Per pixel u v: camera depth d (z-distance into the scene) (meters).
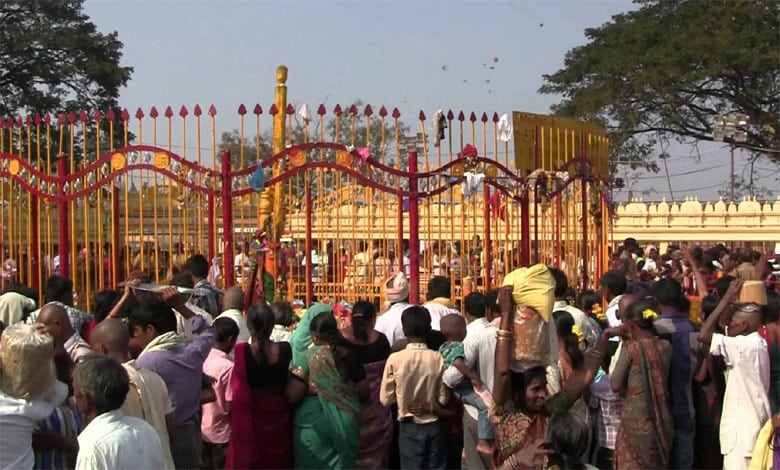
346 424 7.37
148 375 6.28
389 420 8.22
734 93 34.41
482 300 8.80
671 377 8.22
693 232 25.62
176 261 13.84
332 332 7.51
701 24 34.72
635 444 7.51
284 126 12.18
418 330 8.00
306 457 7.32
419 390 7.91
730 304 8.58
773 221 25.06
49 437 5.83
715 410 8.66
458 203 15.98
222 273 13.16
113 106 32.22
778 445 7.42
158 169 12.05
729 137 32.69
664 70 33.31
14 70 31.53
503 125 12.77
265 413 7.23
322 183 13.91
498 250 13.83
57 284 8.77
